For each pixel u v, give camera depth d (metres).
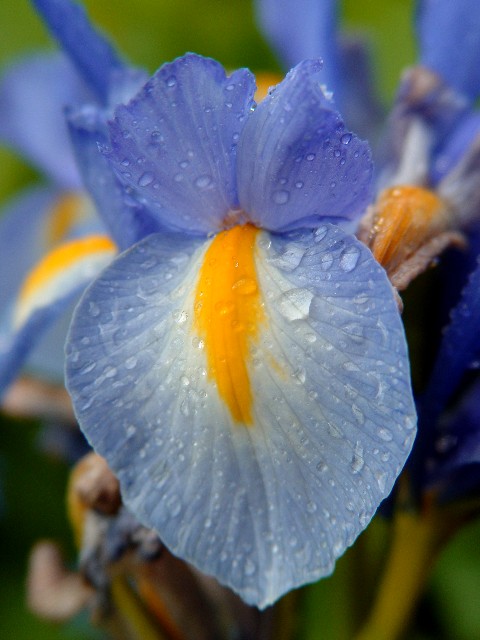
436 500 0.12
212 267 0.10
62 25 0.13
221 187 0.10
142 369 0.10
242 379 0.10
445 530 0.13
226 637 0.14
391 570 0.13
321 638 0.16
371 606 0.15
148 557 0.12
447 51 0.14
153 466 0.10
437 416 0.11
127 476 0.10
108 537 0.13
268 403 0.10
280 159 0.10
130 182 0.10
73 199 0.20
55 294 0.15
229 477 0.10
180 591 0.13
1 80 0.19
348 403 0.09
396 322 0.09
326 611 0.16
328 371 0.09
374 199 0.12
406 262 0.11
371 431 0.09
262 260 0.10
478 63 0.14
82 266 0.15
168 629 0.13
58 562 0.15
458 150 0.14
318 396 0.09
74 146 0.12
